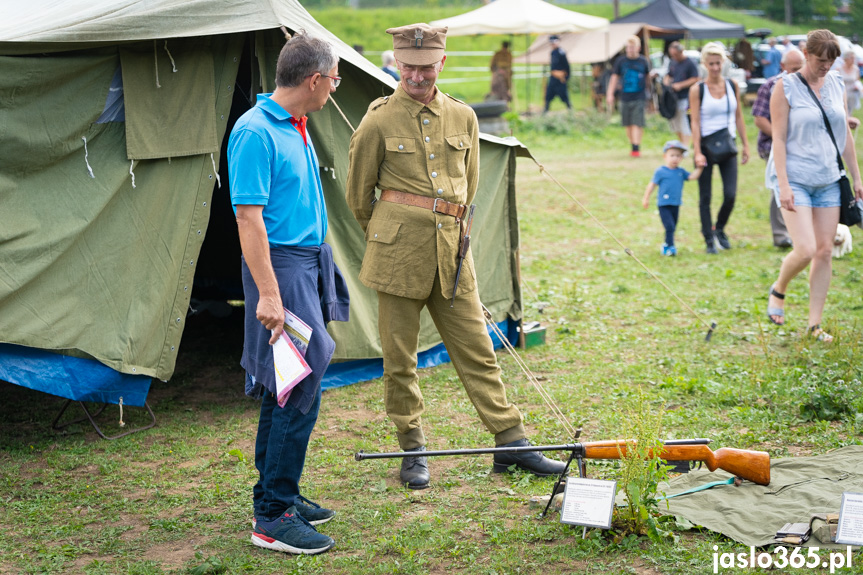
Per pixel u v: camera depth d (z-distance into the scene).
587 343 7.06
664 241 11.02
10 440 5.16
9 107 4.84
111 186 5.11
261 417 3.84
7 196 4.88
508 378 6.18
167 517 4.13
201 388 6.22
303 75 3.63
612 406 5.54
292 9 5.64
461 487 4.40
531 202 13.70
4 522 4.09
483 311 5.21
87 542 3.88
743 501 3.96
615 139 20.66
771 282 8.88
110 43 5.02
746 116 23.23
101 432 5.26
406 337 4.41
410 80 4.17
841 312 7.70
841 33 48.09
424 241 4.26
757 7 50.78
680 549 3.56
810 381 5.60
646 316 7.81
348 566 3.59
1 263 4.84
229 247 8.12
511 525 3.91
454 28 21.75
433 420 5.37
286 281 3.65
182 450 5.00
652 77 24.31
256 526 3.80
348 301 3.96
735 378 5.96
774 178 6.88
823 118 6.39
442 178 4.27
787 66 8.00
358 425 5.35
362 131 4.27
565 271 9.78
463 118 4.38
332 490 4.37
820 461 4.39
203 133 5.36
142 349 5.23
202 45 5.34
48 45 4.83
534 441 4.96
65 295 5.04
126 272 5.21
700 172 10.09
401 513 4.10
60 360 5.05
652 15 25.67
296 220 3.69
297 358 3.54
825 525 3.55
